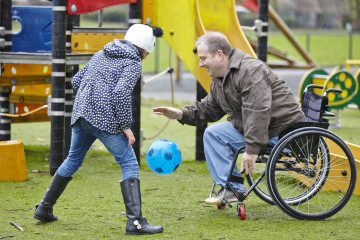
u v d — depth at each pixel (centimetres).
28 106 1694
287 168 975
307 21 9862
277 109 959
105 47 891
